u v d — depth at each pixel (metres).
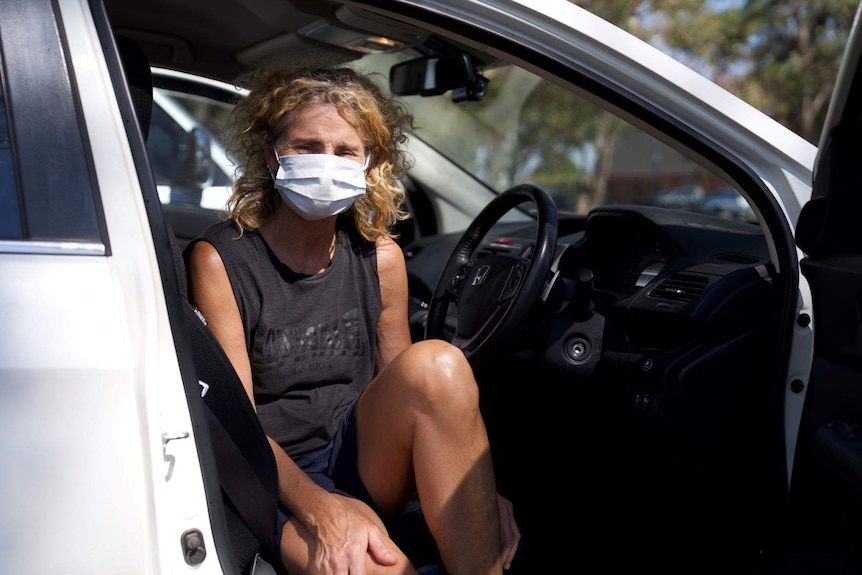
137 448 1.23
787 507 1.85
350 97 1.76
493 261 2.26
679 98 1.84
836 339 1.58
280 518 1.67
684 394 1.95
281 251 1.82
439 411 1.63
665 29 15.13
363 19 2.12
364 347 1.92
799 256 1.81
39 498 1.19
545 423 2.39
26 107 1.27
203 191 3.37
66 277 1.24
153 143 3.33
